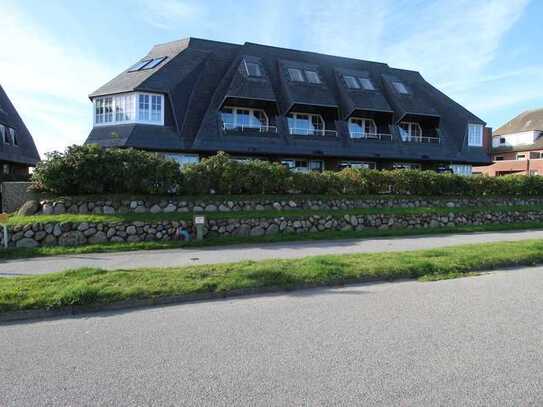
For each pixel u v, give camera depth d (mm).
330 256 8266
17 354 3939
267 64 26547
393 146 26219
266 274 6656
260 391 3172
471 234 13883
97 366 3643
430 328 4566
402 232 13688
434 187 16938
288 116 25312
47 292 5496
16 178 28359
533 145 44438
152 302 5633
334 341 4191
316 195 14766
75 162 11836
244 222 12461
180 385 3273
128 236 11125
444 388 3209
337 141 24844
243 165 13969
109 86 22516
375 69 30891
